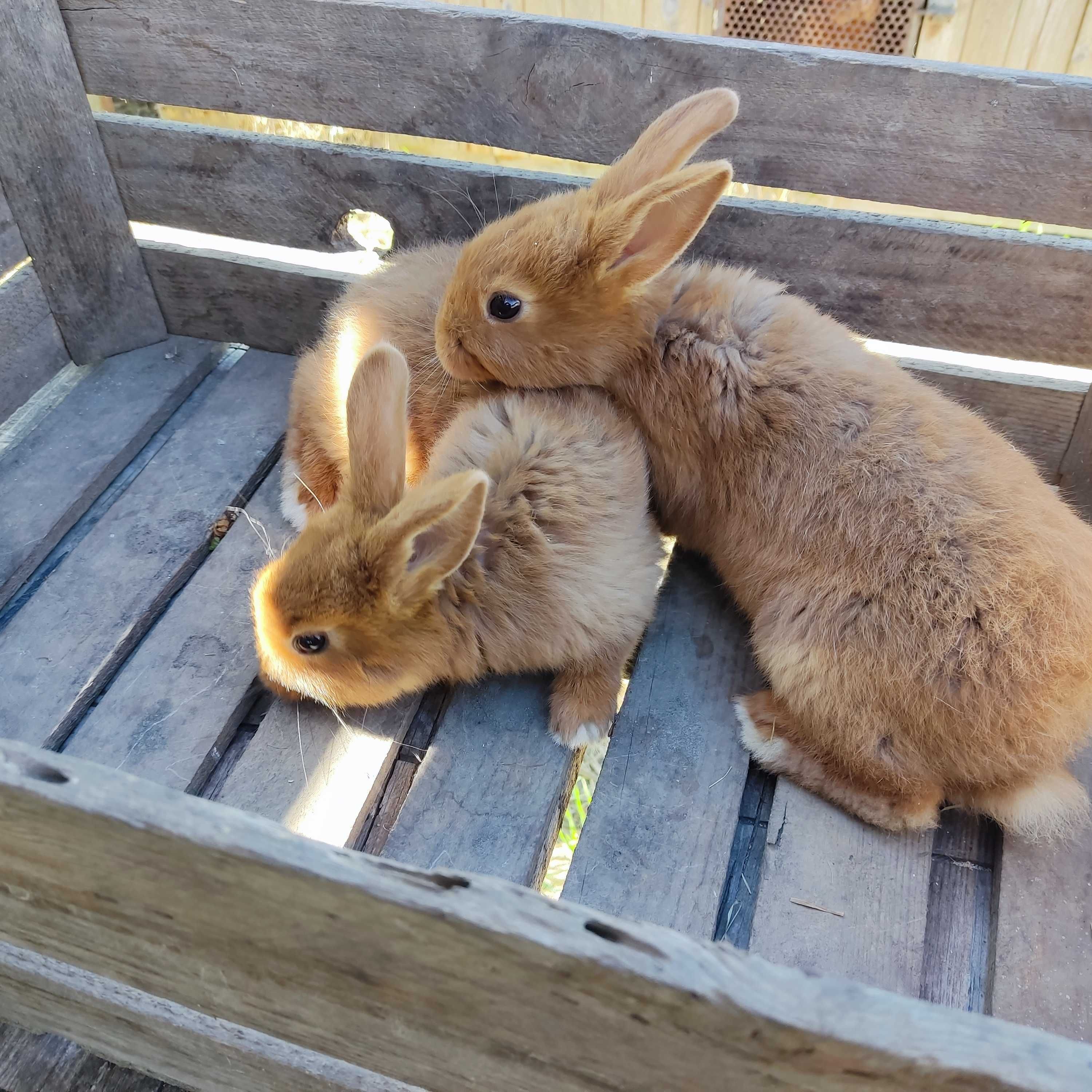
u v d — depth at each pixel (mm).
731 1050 210
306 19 524
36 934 287
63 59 556
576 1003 217
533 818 427
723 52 486
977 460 421
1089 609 388
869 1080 203
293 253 665
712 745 451
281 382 638
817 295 552
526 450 450
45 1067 385
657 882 409
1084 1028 370
